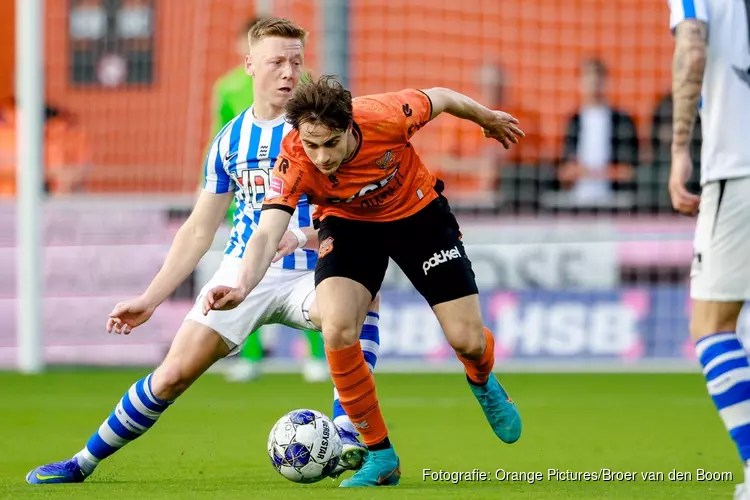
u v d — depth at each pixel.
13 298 41.41
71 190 44.12
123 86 47.19
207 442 22.34
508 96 45.69
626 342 39.53
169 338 40.16
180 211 40.38
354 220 16.50
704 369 13.88
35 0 37.81
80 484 16.38
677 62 14.02
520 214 40.56
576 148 40.88
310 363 35.88
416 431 24.34
